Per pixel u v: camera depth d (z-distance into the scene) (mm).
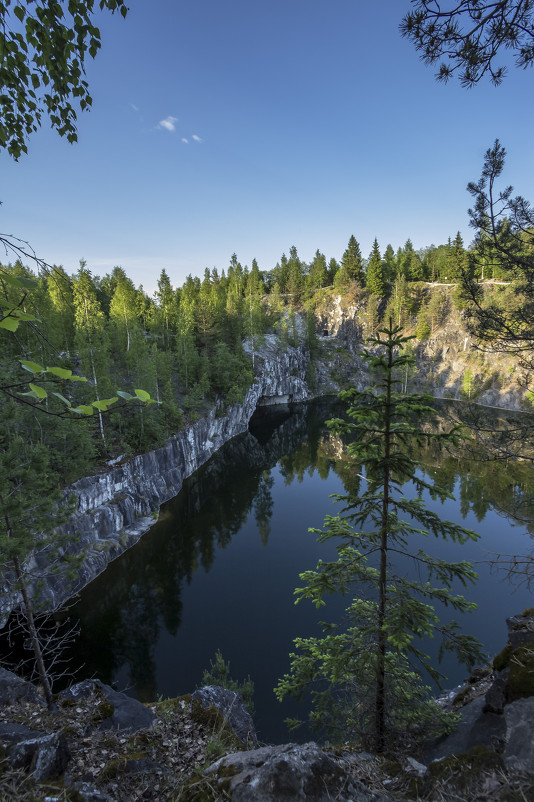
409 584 7461
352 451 7469
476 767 4258
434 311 87000
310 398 96938
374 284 98188
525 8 3449
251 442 63219
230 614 23781
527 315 7812
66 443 27656
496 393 70688
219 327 68062
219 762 4426
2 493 11312
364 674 7348
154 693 18250
